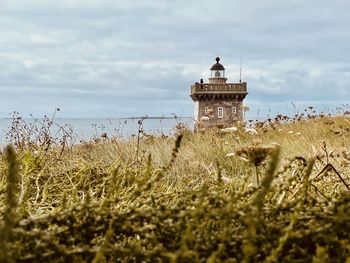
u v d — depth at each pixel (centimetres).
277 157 93
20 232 94
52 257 94
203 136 785
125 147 614
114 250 95
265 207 117
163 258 96
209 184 182
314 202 119
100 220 106
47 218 103
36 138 499
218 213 103
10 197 85
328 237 97
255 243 98
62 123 639
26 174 182
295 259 100
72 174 210
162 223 105
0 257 83
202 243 99
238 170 422
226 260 92
